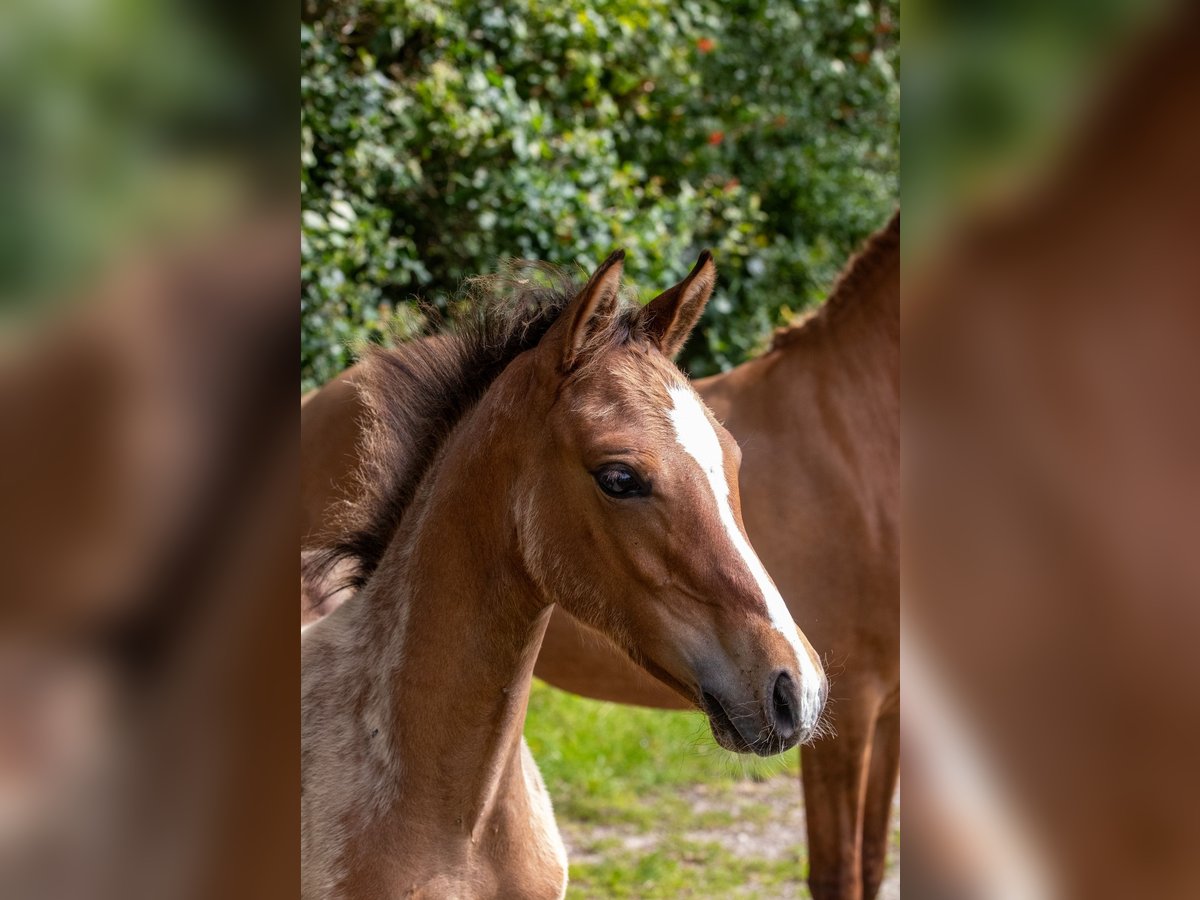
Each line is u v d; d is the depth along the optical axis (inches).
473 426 75.8
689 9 266.7
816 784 117.0
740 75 282.8
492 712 73.5
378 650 77.3
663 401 68.5
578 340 68.9
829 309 119.9
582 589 69.9
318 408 130.0
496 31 221.0
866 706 115.0
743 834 168.1
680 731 197.5
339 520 89.5
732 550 66.2
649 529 66.5
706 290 77.1
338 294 181.3
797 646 65.3
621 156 256.1
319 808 75.4
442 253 211.2
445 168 208.4
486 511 72.9
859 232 290.2
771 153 284.7
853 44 305.4
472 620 73.0
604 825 169.2
